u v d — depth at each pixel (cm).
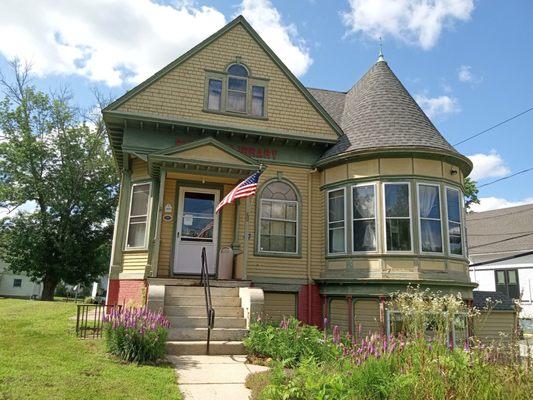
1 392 492
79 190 3219
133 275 1200
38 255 3030
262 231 1322
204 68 1366
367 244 1229
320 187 1388
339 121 1534
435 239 1206
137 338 716
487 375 468
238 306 1033
